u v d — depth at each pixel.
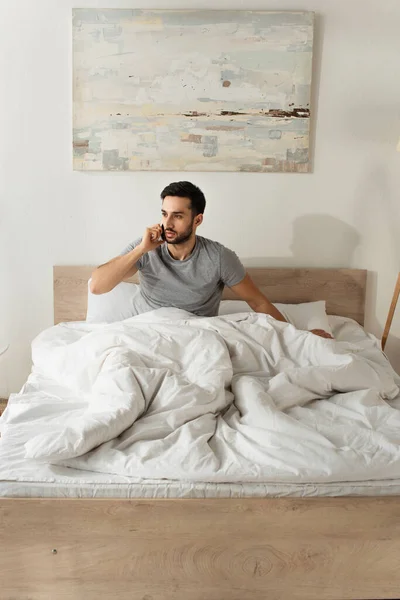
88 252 3.32
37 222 3.29
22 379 3.41
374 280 3.42
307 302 3.33
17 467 1.91
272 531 1.87
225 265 2.83
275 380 2.27
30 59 3.17
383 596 1.92
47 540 1.85
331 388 2.33
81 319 3.31
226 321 2.57
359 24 3.23
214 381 2.21
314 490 1.89
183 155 3.25
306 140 3.26
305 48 3.19
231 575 1.89
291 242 3.37
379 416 2.17
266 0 3.18
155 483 1.88
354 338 3.09
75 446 1.89
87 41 3.14
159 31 3.15
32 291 3.34
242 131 3.24
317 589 1.91
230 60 3.18
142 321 2.66
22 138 3.22
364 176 3.33
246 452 1.95
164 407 2.11
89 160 3.22
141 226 3.31
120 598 1.89
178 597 1.90
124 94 3.19
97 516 1.84
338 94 3.27
